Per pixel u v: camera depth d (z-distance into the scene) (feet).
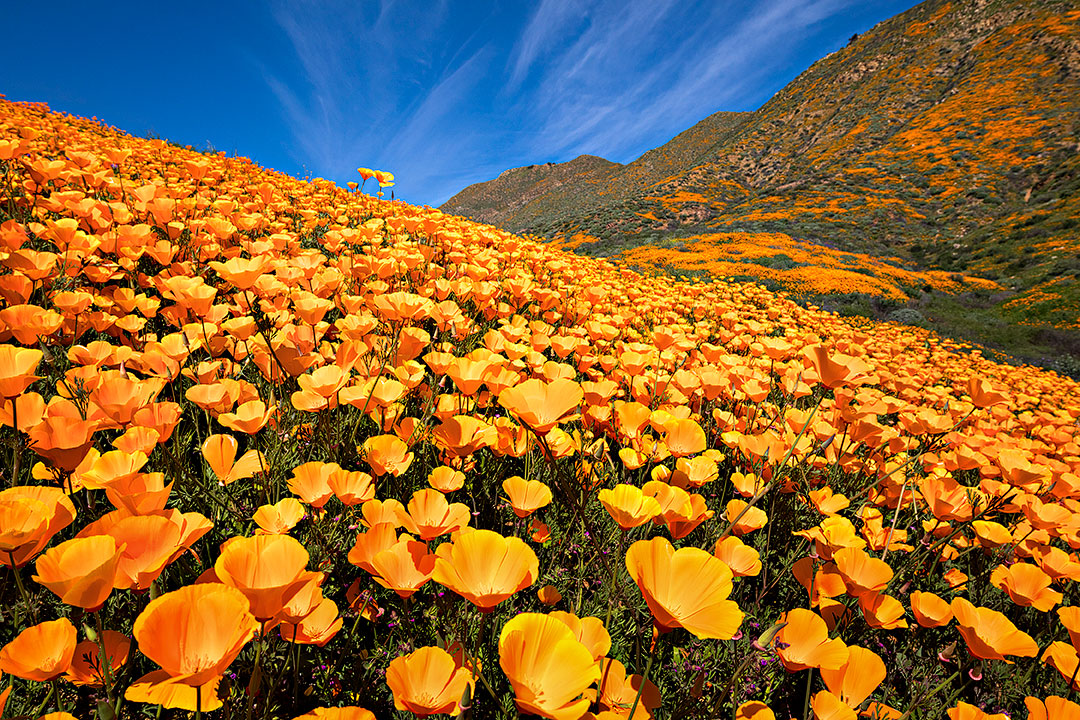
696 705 4.55
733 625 3.10
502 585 3.63
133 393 5.30
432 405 7.20
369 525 4.42
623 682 3.85
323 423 6.57
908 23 286.66
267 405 6.99
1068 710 4.31
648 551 3.44
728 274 66.49
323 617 3.79
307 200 20.62
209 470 5.82
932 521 7.42
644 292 25.57
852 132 227.20
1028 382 29.91
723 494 7.87
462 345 10.79
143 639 2.47
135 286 10.16
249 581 3.31
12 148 9.67
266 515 4.42
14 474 4.36
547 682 2.94
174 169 22.54
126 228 9.61
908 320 61.31
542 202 403.34
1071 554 8.62
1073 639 4.96
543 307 13.14
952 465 8.58
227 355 8.10
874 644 6.06
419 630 4.86
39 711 3.21
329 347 7.47
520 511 4.87
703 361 13.15
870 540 7.32
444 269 13.75
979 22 253.44
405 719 4.22
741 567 5.24
